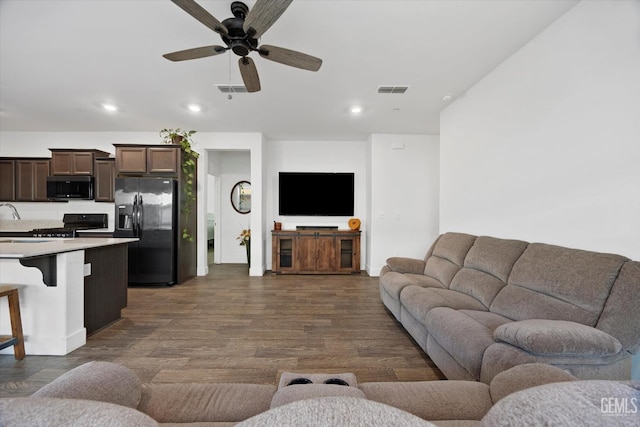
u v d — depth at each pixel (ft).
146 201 13.76
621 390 1.55
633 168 4.96
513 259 6.95
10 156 15.87
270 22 5.24
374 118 13.60
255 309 10.73
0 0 5.88
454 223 11.14
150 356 7.23
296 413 1.43
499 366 4.28
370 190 16.79
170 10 6.25
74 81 9.71
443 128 12.14
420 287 8.41
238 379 6.32
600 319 4.56
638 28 4.87
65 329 7.30
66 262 7.34
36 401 1.54
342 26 6.78
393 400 3.23
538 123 7.03
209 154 18.22
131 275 13.76
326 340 8.21
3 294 6.63
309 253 16.83
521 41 7.32
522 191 7.57
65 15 6.38
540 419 1.43
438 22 6.62
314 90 10.39
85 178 14.92
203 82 9.79
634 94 4.94
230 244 20.52
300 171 18.16
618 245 5.18
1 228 15.80
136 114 13.10
